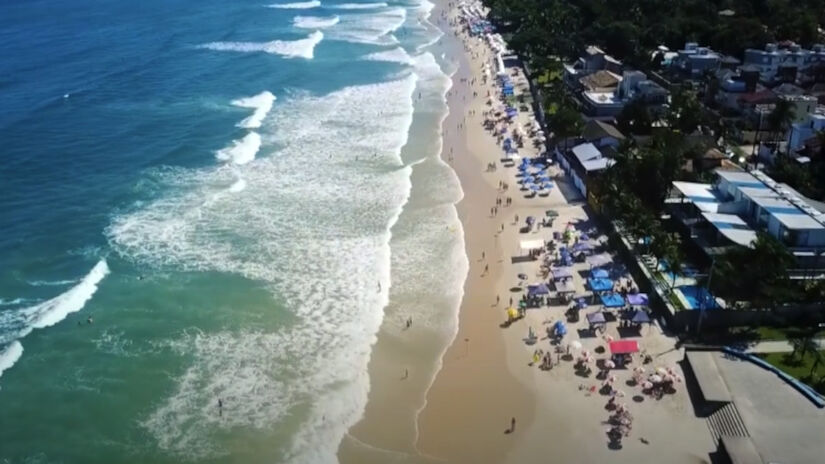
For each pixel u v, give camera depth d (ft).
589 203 284.41
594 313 211.41
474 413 179.73
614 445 167.43
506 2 636.48
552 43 489.26
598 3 566.36
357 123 385.29
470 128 377.09
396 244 260.62
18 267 242.99
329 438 173.06
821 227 222.07
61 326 213.05
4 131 357.00
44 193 294.66
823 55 414.41
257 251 255.70
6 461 166.09
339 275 241.14
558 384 188.03
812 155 297.33
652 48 479.00
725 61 418.92
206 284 235.40
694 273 227.40
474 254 252.42
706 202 251.60
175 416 180.14
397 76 475.72
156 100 416.46
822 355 190.70
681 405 178.81
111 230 267.39
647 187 266.57
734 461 153.79
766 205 234.38
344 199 295.48
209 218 278.46
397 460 165.89
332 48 555.28
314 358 201.67
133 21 636.89
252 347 205.87
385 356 202.18
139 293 229.86
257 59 513.45
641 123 343.26
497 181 311.27
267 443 171.73
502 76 458.50
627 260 239.71
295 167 326.85
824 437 163.12
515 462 163.94
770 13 519.19
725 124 341.00
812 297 206.49
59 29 593.01
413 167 327.67
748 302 205.87
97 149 341.21
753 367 187.11
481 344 205.57
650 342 201.57
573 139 334.85
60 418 179.11
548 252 250.98
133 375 193.88
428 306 224.33
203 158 334.85
